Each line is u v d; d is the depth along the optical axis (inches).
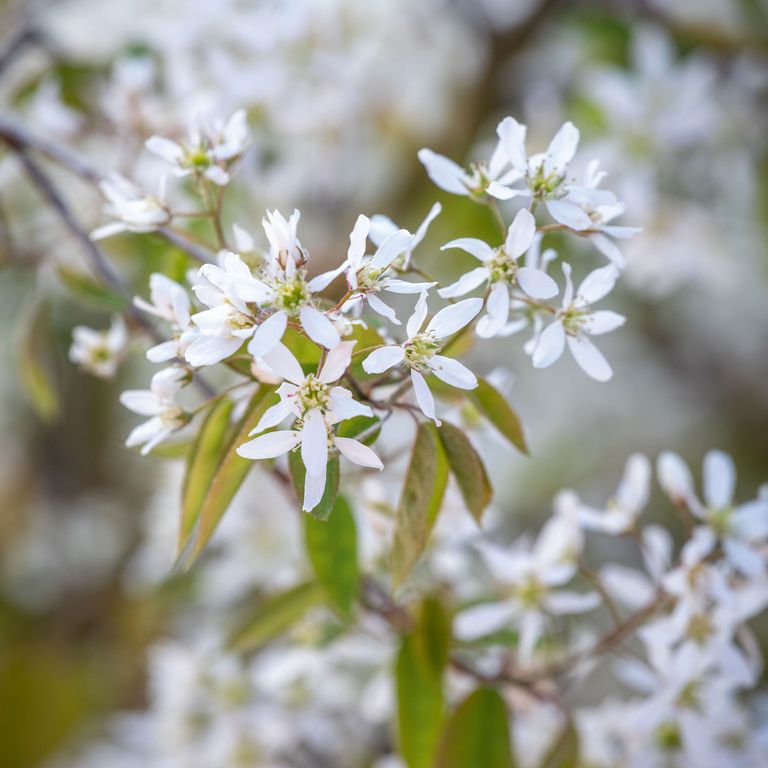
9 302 32.9
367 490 21.3
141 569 29.7
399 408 18.4
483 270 17.6
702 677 20.9
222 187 19.2
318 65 25.7
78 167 22.1
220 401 18.4
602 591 20.7
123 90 23.7
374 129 30.4
